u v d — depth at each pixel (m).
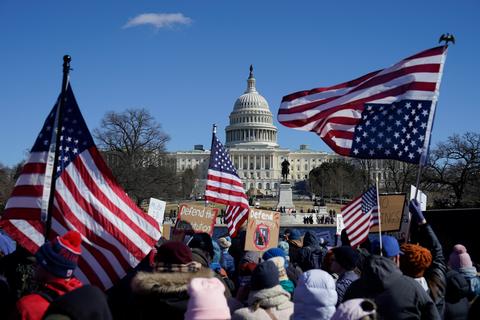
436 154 86.50
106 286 8.95
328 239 23.56
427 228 9.55
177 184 110.94
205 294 5.77
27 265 8.67
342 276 9.80
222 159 19.72
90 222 8.97
